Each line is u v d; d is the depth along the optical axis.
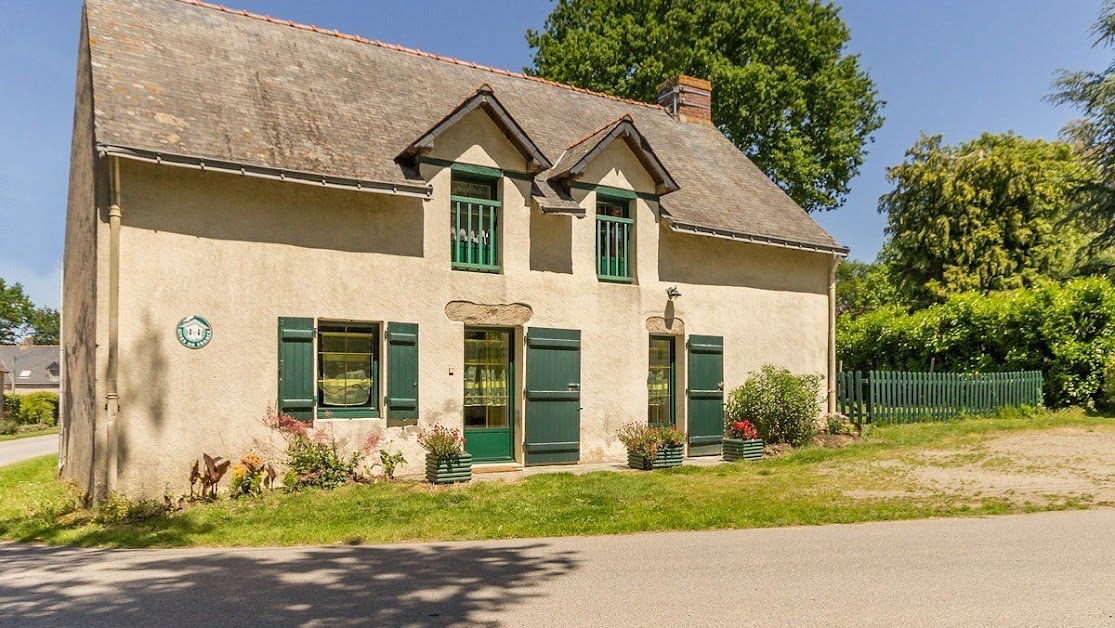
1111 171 25.09
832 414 16.03
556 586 5.89
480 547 7.31
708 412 14.62
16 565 6.66
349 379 11.27
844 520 8.45
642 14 26.11
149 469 9.52
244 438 10.21
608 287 13.58
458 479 10.81
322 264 10.91
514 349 12.82
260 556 6.93
